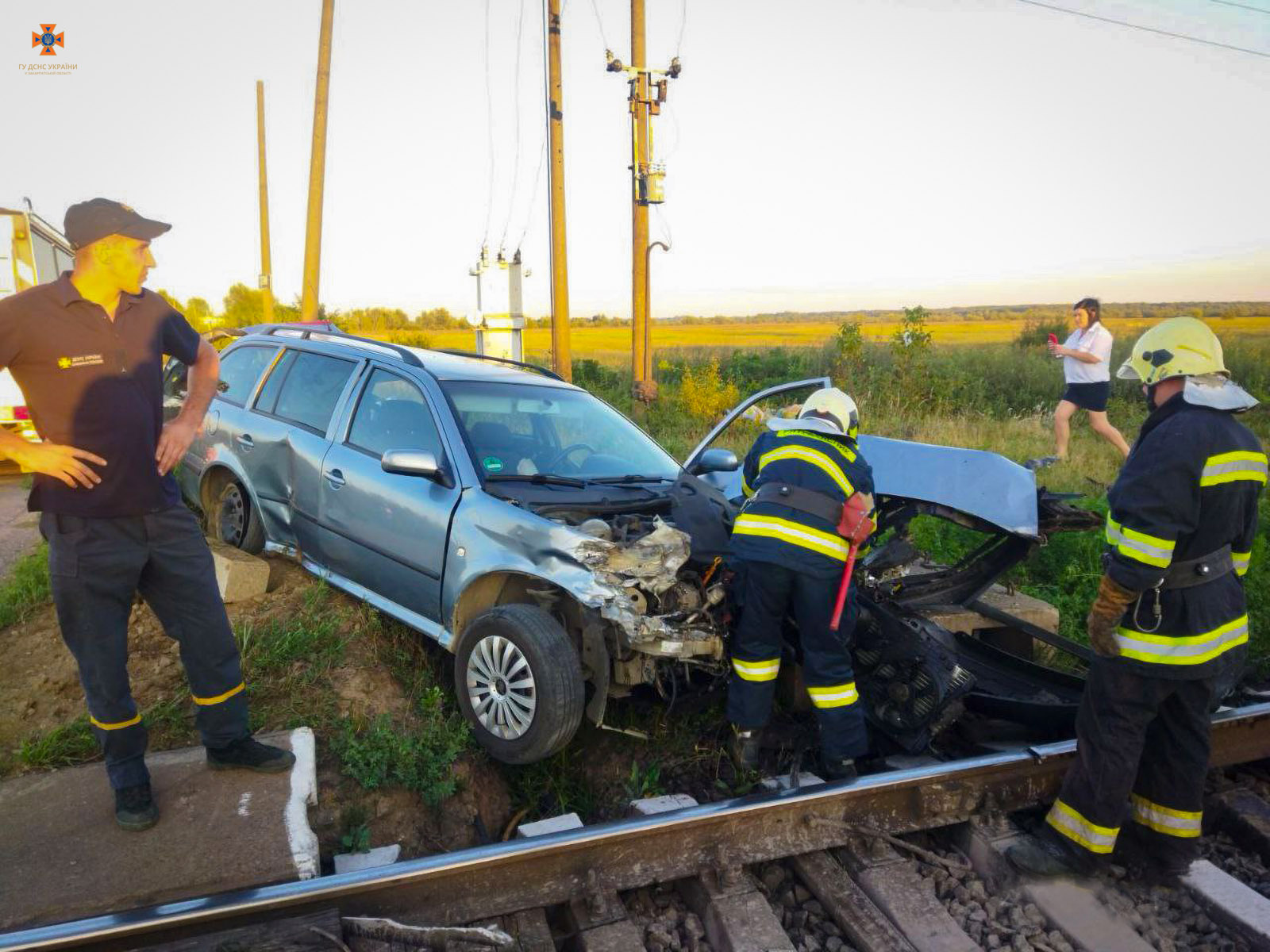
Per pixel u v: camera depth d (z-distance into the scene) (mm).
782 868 3143
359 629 4461
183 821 2924
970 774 3381
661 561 3594
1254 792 3730
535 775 3906
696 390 14141
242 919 2447
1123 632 2936
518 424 4648
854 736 3559
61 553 2680
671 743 4082
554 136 11875
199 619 2996
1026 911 2932
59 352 2547
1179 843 3076
